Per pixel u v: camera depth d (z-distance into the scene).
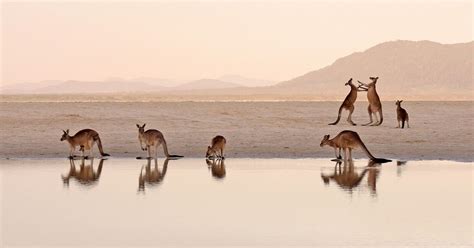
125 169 35.75
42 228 21.72
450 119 65.69
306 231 21.30
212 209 24.80
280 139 48.84
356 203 25.88
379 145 46.25
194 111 73.44
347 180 31.72
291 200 26.55
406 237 20.42
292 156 41.94
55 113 69.75
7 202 26.22
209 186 30.08
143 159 40.72
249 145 46.03
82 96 136.38
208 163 38.62
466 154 42.34
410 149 44.47
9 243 19.91
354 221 22.67
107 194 27.98
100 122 60.56
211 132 53.16
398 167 36.59
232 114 70.88
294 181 31.45
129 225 22.20
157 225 22.20
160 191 28.70
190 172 34.62
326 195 27.67
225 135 51.12
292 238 20.36
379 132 52.47
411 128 55.41
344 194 27.92
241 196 27.50
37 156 42.00
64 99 119.06
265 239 20.27
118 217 23.41
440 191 28.47
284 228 21.62
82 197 27.31
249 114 71.12
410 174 33.56
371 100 57.31
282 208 24.88
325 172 34.53
